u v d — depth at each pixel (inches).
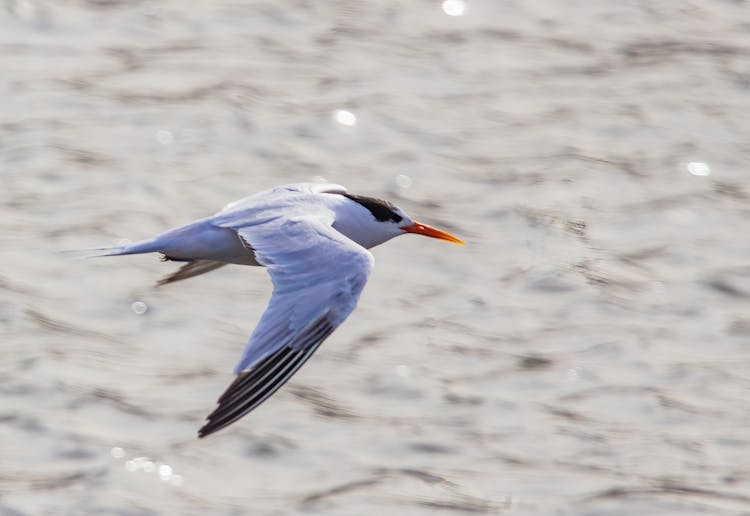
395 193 713.6
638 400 539.8
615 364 565.6
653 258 655.8
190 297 597.3
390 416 523.8
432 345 570.6
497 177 735.1
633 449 508.4
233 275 616.1
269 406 525.7
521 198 709.9
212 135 762.2
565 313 601.9
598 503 475.5
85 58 865.5
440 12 977.5
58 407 519.8
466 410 529.7
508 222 684.7
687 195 725.9
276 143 760.3
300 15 953.5
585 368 561.0
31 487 474.0
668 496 481.4
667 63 912.3
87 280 610.5
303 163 743.7
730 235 682.2
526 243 662.5
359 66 876.6
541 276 628.7
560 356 568.4
